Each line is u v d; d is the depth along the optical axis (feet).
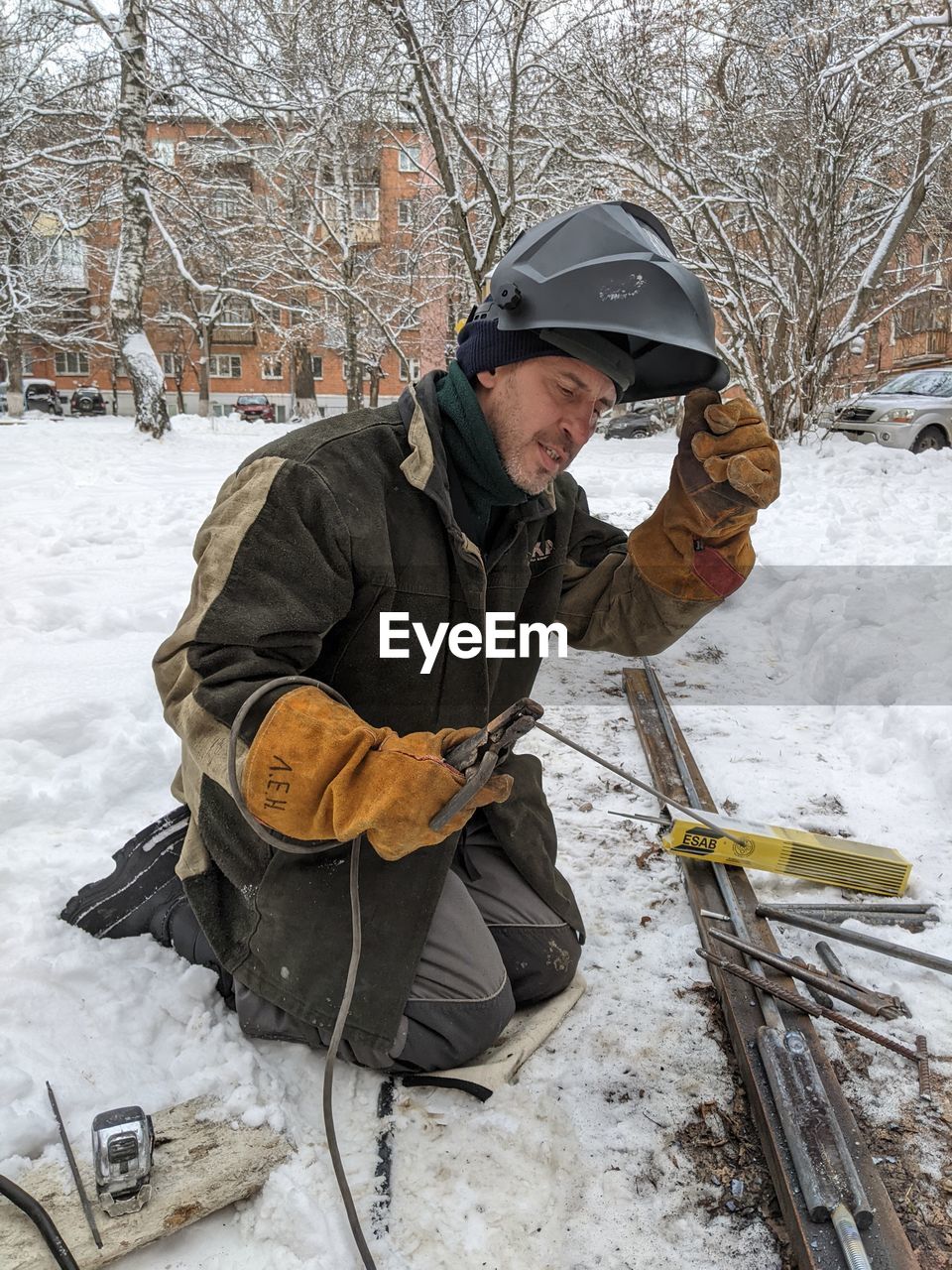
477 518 5.99
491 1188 5.46
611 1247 5.14
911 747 10.66
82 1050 6.11
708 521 6.38
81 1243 4.84
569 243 5.47
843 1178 5.20
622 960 7.42
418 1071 6.14
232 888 6.35
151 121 52.47
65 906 7.43
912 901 8.22
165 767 10.32
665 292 5.32
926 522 22.06
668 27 36.35
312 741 4.64
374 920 5.80
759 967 7.09
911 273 51.65
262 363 136.98
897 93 37.27
